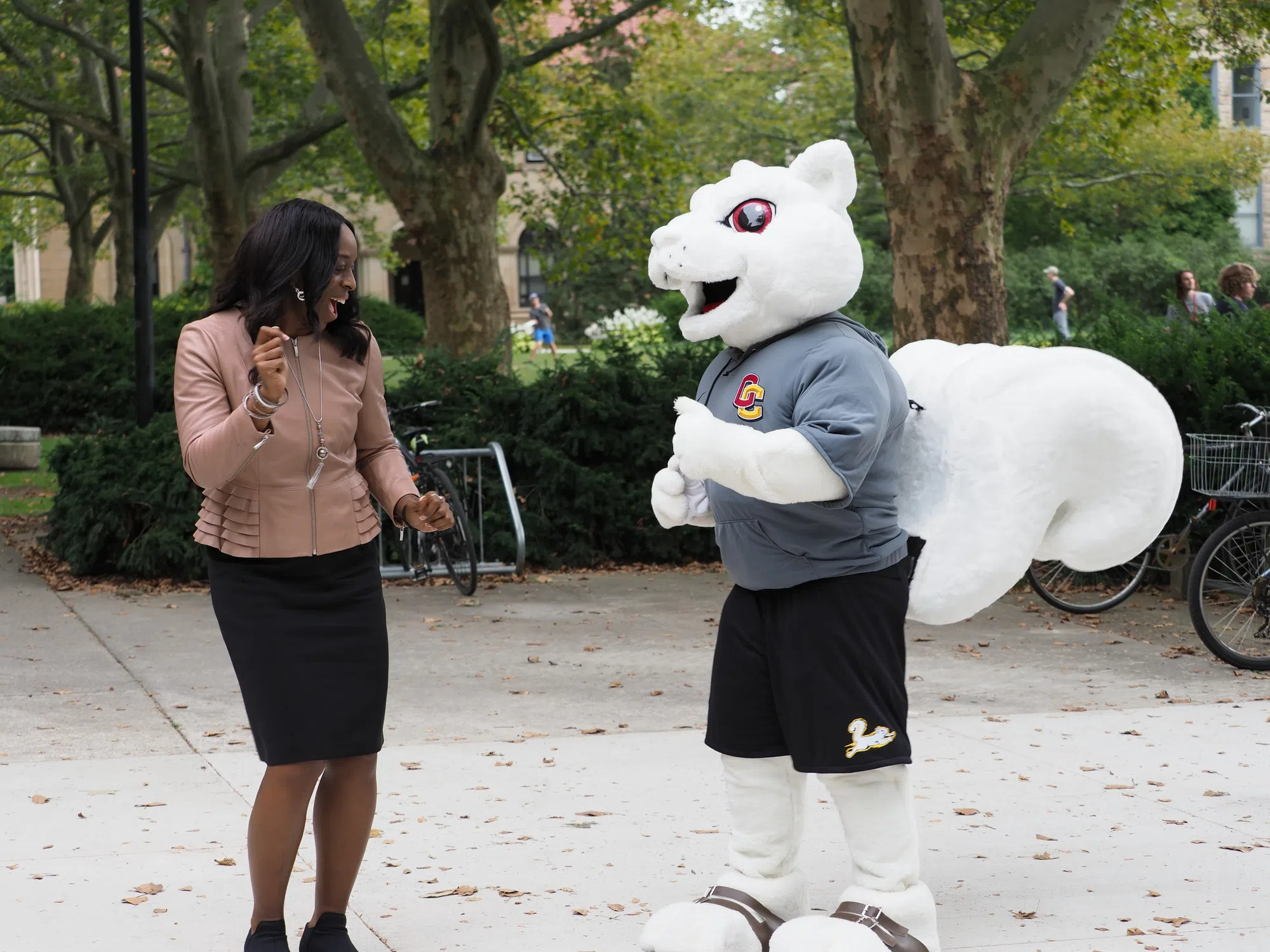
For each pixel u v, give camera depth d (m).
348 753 3.40
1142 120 28.59
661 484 3.69
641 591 9.93
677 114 32.56
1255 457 8.01
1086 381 3.61
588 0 18.78
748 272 3.41
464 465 10.43
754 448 3.22
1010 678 7.17
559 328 45.00
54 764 5.51
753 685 3.56
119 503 10.12
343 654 3.42
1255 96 38.03
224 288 3.46
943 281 10.16
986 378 3.62
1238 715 6.31
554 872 4.29
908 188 10.16
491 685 7.04
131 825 4.73
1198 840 4.60
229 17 19.58
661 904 4.02
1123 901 4.05
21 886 4.14
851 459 3.25
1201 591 7.41
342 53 14.79
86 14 18.45
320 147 24.11
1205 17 14.98
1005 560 3.55
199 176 19.97
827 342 3.40
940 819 4.84
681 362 11.61
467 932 3.82
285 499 3.37
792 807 3.67
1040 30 10.23
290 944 3.71
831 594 3.41
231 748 5.79
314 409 3.40
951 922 3.90
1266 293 13.01
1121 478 3.67
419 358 11.88
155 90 28.78
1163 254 36.22
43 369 21.20
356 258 3.49
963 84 10.09
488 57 14.55
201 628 8.47
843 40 30.31
